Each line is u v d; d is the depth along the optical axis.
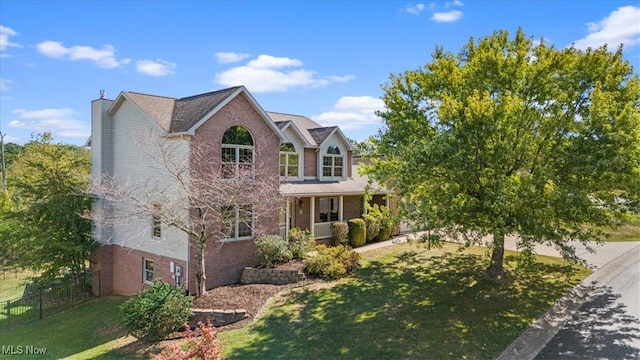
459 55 16.02
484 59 13.08
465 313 12.07
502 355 9.46
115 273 19.67
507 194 10.47
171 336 12.34
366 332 11.07
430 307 12.66
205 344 7.86
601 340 9.98
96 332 14.05
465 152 11.19
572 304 12.52
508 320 11.46
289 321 12.22
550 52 12.75
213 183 15.00
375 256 19.62
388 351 9.91
